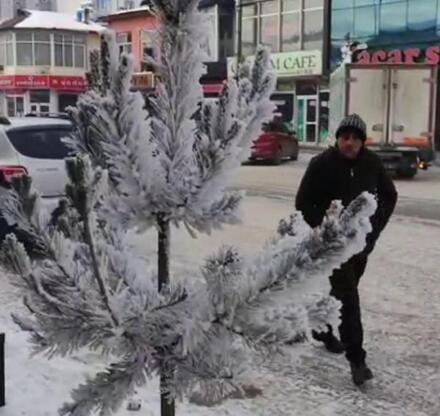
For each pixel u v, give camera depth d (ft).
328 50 97.04
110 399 7.70
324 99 98.27
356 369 15.31
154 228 8.16
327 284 7.52
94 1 158.71
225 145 7.61
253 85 7.99
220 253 7.86
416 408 14.33
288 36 102.73
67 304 7.15
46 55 146.61
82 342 7.39
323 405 14.24
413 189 52.60
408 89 60.08
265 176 62.18
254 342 7.48
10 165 25.61
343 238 7.25
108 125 7.56
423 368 16.53
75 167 6.68
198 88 7.78
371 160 15.62
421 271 26.12
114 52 7.55
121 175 7.66
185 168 7.82
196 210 7.87
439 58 84.28
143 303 7.53
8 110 152.25
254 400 14.23
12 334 17.46
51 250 7.08
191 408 13.35
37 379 14.58
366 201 7.28
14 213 7.11
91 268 7.14
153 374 7.86
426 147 60.23
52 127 27.37
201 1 7.61
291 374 15.81
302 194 15.62
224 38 110.42
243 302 7.41
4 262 7.09
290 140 78.79
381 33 90.79
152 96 7.79
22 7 184.03
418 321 20.11
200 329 7.52
